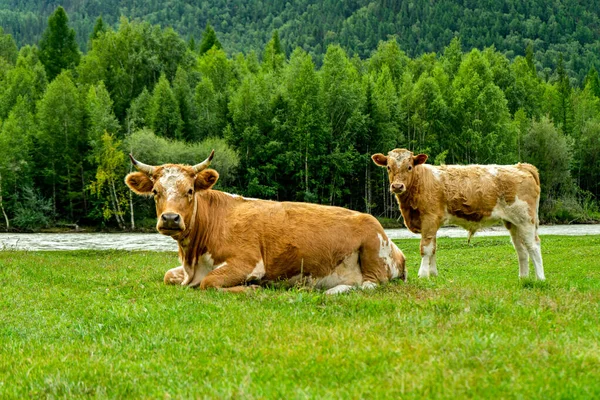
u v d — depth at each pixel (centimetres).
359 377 591
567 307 906
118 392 592
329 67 8150
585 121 10056
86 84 9075
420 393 536
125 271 1598
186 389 581
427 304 899
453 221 1653
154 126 7900
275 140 7744
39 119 7650
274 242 1159
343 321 824
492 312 868
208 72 9950
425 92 8388
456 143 8338
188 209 1143
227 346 718
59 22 11181
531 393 529
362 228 1187
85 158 7369
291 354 664
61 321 902
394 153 1659
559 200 8294
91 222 7525
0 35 13775
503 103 8531
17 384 627
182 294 1065
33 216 6938
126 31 9969
